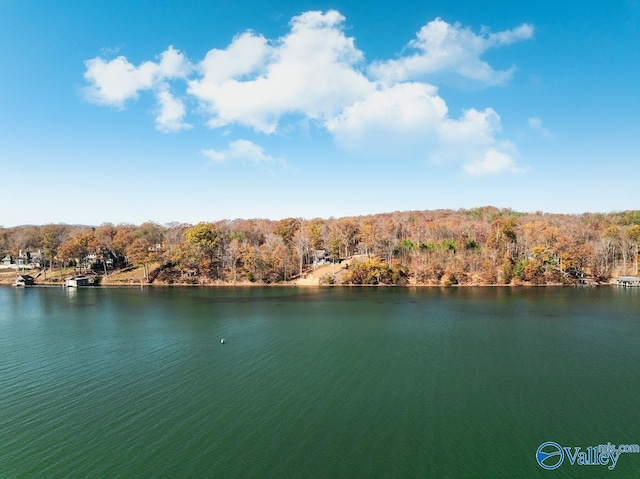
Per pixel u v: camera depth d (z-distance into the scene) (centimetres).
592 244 17800
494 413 4525
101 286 16862
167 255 18362
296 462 3594
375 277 16800
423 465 3569
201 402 4778
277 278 17475
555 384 5359
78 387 5241
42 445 3872
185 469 3497
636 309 10831
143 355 6619
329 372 5784
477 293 14150
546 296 13350
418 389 5178
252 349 6950
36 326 8844
